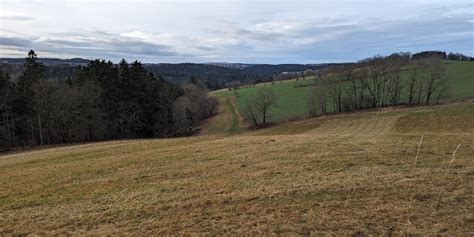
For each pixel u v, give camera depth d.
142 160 19.81
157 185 13.22
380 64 68.88
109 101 57.59
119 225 8.96
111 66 59.34
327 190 10.63
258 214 9.04
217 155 19.36
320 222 8.28
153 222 8.98
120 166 18.38
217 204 10.05
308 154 17.27
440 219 8.14
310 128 54.72
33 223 9.66
